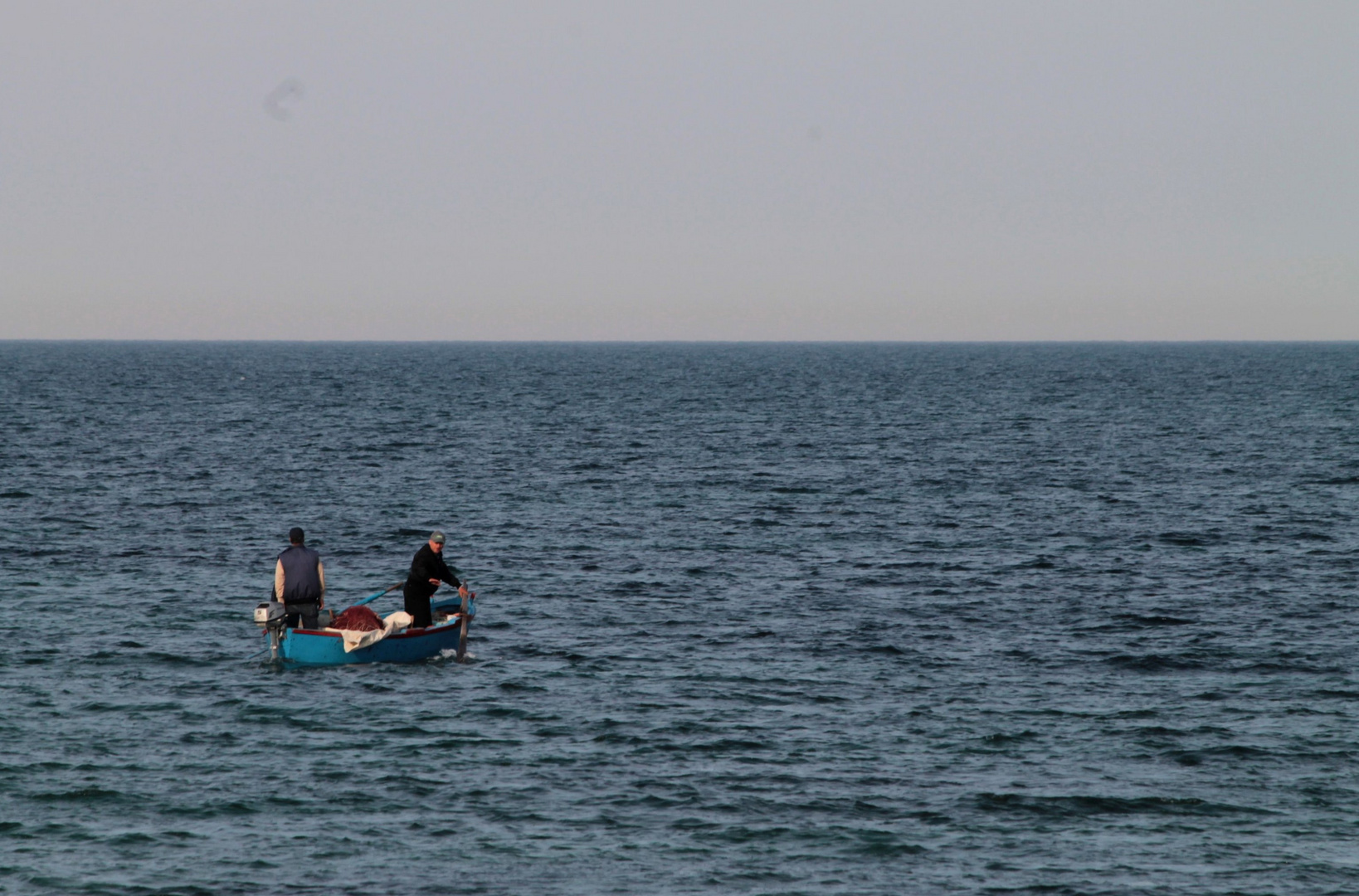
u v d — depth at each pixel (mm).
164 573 115688
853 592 111062
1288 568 120938
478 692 79188
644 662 86938
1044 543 135750
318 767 65312
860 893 51844
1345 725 72688
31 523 141625
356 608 86562
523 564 123500
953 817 59406
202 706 75375
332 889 51719
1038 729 72062
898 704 77188
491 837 56906
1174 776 64688
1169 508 160500
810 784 63500
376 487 178125
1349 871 53750
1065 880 52938
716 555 129125
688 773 64875
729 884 52531
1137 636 94438
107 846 55375
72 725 71125
